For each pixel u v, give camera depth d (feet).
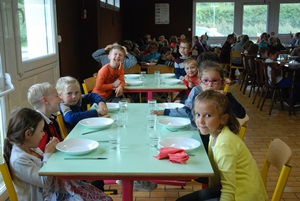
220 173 5.31
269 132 14.43
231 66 27.66
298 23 40.40
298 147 12.58
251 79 22.18
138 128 7.11
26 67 10.70
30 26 11.59
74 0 18.42
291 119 16.44
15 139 5.33
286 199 8.75
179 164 5.18
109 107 8.91
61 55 16.16
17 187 5.41
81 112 7.93
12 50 9.60
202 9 40.50
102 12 21.88
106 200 5.93
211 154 5.92
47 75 13.06
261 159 11.38
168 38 38.91
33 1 11.91
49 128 6.77
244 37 29.76
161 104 9.06
